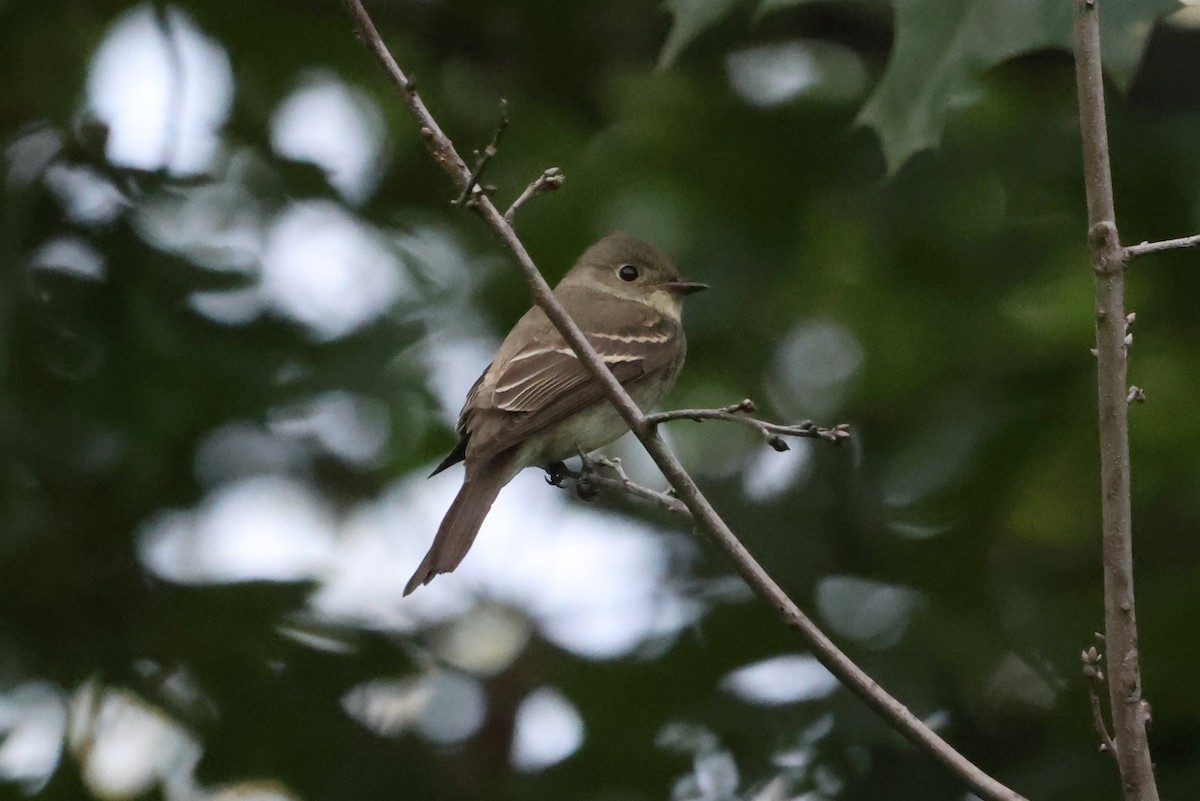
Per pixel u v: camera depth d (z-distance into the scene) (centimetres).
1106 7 816
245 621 1129
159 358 1124
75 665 1106
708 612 1195
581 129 1395
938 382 1298
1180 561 1152
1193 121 1267
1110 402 609
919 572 1191
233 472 1270
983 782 605
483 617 1322
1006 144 1339
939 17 839
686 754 1153
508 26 1368
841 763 1117
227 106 1284
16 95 1191
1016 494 1182
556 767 1170
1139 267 1260
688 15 866
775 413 1368
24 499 1121
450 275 1388
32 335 1104
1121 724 595
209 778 1142
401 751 1177
